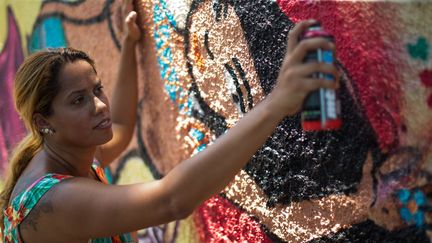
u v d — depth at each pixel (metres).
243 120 1.42
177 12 2.55
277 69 2.13
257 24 2.19
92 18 3.13
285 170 2.14
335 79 1.35
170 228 2.75
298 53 1.34
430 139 1.71
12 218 1.87
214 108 2.42
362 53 1.87
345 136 1.94
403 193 1.79
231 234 2.40
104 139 1.94
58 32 3.46
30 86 1.88
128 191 1.56
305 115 1.41
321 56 1.33
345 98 1.93
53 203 1.71
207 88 2.45
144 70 2.80
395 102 1.79
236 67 2.30
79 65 1.92
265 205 2.23
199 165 1.44
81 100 1.91
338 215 1.97
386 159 1.83
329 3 1.94
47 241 1.78
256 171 2.25
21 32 3.81
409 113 1.76
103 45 3.07
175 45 2.59
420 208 1.75
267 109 1.38
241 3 2.26
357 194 1.92
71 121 1.89
